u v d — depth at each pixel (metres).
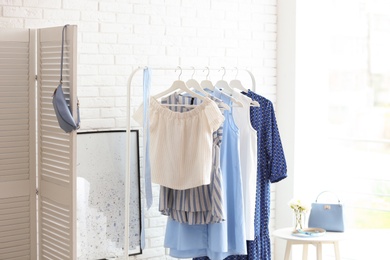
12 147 4.20
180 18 5.19
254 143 4.55
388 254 6.21
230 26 5.50
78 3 4.64
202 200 4.31
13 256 4.26
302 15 5.71
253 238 4.55
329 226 4.98
